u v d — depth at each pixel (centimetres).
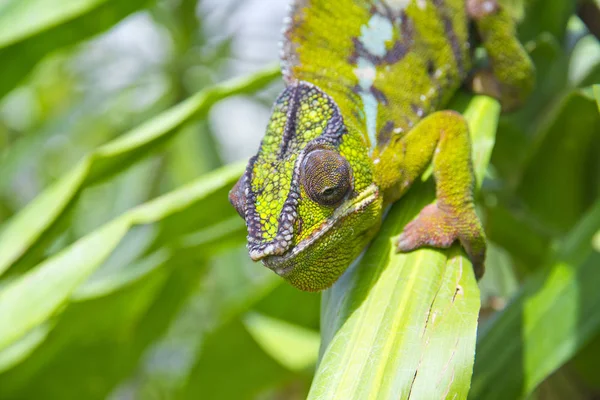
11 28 46
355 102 43
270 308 52
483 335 43
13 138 84
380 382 38
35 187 86
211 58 71
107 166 45
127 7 47
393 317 39
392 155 42
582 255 43
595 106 45
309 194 40
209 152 69
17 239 44
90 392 50
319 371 39
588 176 47
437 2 45
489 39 45
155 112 71
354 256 41
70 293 43
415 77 44
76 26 47
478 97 45
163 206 44
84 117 75
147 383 72
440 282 40
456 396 38
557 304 43
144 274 47
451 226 41
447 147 42
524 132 48
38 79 83
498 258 61
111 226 44
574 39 48
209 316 69
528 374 42
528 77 45
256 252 40
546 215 48
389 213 42
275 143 41
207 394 53
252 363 52
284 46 43
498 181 48
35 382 49
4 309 43
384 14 44
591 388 47
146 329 51
